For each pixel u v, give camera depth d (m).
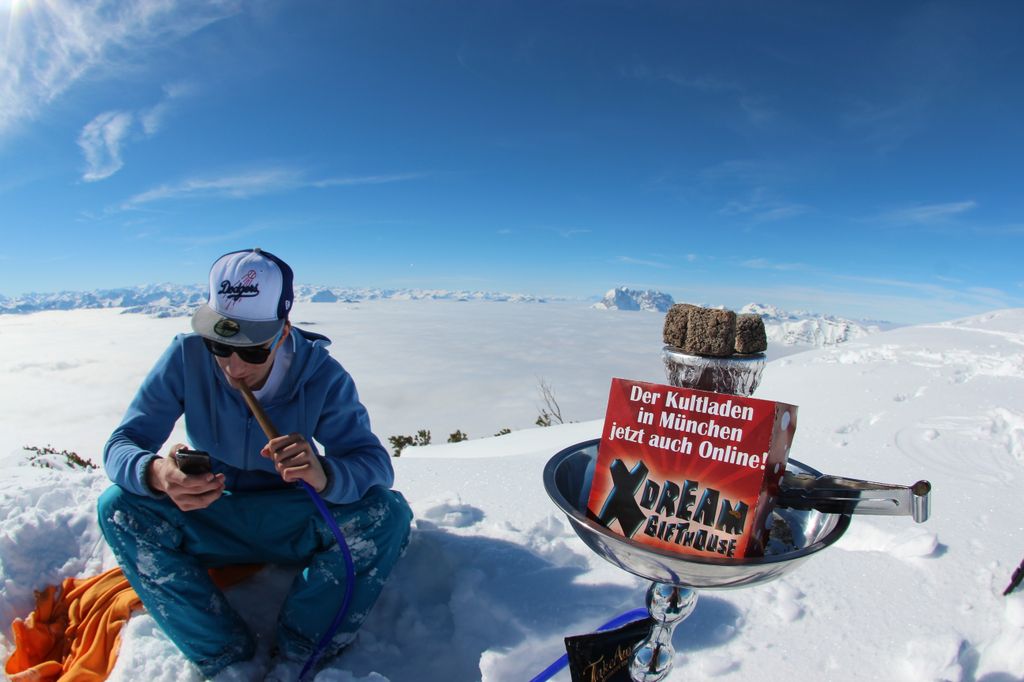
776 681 1.38
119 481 1.53
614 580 1.81
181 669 1.53
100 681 1.56
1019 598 1.57
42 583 2.01
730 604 1.67
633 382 0.92
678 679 1.41
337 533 1.57
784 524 1.05
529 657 1.54
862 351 6.53
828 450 3.24
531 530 2.15
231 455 1.75
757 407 0.83
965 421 3.57
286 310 1.56
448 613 1.81
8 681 1.61
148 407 1.70
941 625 1.54
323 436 1.78
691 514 0.85
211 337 1.45
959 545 1.95
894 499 0.77
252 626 1.76
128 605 1.73
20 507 2.24
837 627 1.55
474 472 2.97
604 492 0.91
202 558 1.77
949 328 8.14
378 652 1.69
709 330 1.03
